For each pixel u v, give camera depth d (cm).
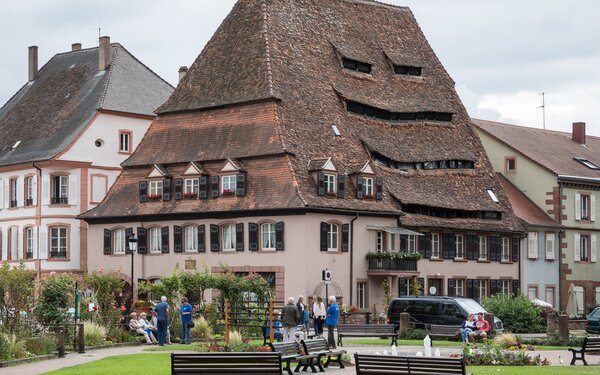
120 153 8625
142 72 9069
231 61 7531
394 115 8038
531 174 8869
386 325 4853
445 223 7612
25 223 8456
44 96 9219
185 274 5588
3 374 3391
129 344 4900
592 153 9700
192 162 7200
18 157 8594
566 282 8750
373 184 7206
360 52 8169
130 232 7438
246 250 6875
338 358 3678
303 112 7281
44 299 4494
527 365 3762
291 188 6725
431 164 7919
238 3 7838
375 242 7150
